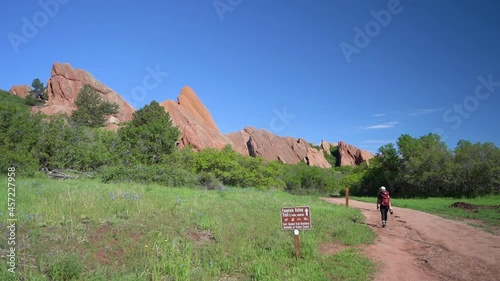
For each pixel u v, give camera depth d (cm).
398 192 4728
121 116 8188
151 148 3678
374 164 5256
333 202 2786
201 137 7425
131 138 3716
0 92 7988
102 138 3800
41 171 2603
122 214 1035
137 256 780
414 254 1016
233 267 812
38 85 8662
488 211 2044
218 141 8100
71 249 752
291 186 5556
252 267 802
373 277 800
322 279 752
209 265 793
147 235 895
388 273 831
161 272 728
